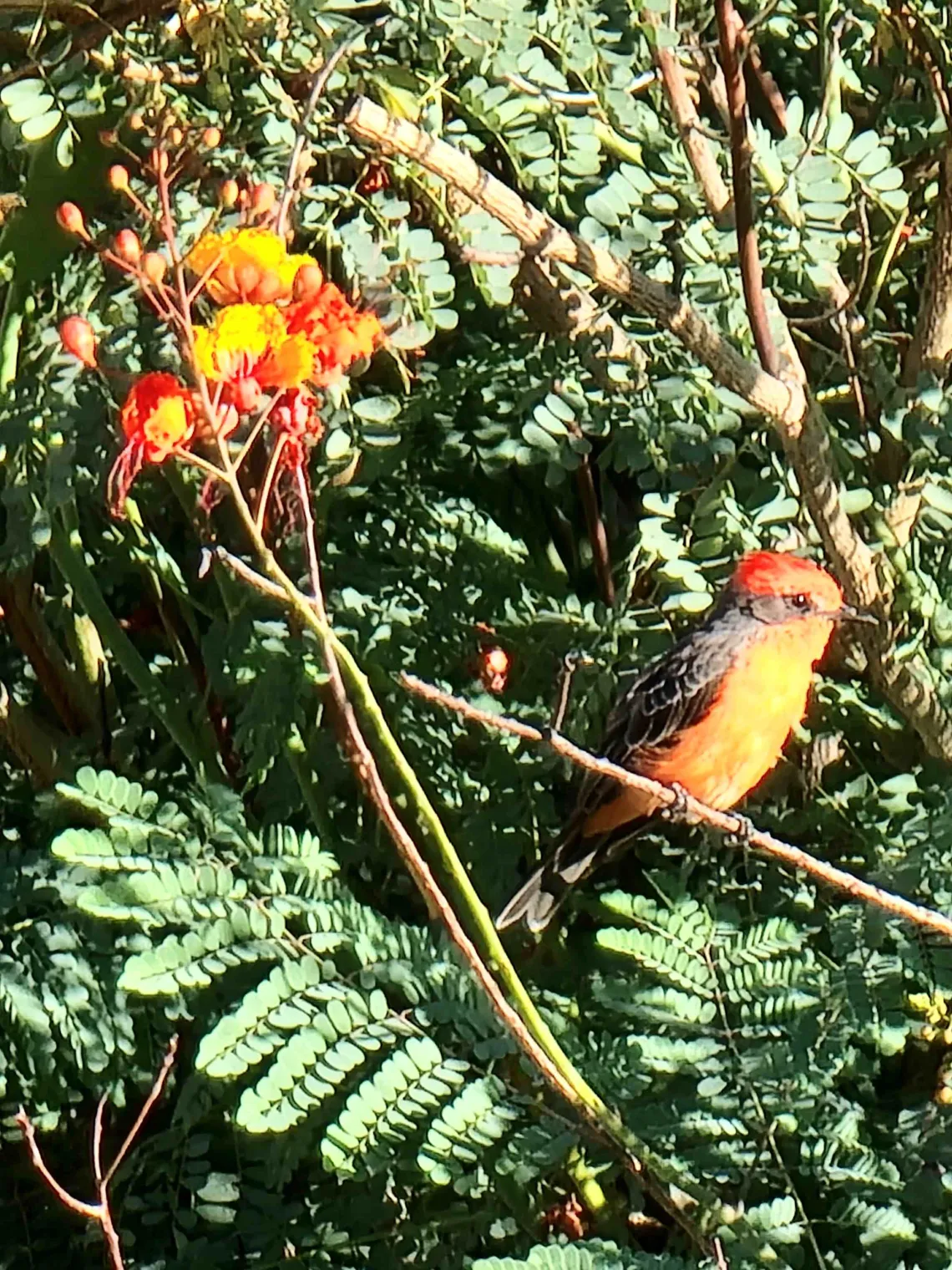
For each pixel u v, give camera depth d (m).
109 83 4.22
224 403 2.95
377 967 4.14
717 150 4.71
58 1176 5.15
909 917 3.78
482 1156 4.20
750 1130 4.20
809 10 5.18
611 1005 4.34
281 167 4.34
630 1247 4.41
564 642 5.04
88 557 5.36
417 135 3.81
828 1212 4.16
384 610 4.95
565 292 4.61
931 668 4.67
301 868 4.33
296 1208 4.66
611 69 4.20
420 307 4.27
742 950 4.45
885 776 5.14
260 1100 3.79
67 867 4.60
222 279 2.97
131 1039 4.45
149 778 5.33
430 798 4.97
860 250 5.09
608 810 4.68
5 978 4.46
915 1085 4.71
